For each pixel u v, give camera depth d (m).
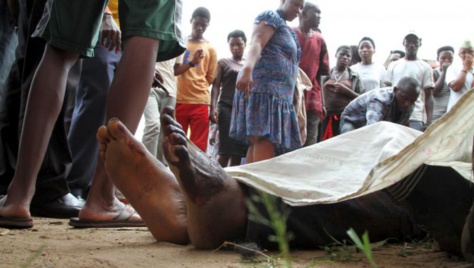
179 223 2.24
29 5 3.64
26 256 1.95
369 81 8.20
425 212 2.02
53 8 2.65
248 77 4.82
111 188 2.75
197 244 2.18
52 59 2.68
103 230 2.77
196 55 6.38
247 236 2.14
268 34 4.90
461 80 7.95
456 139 1.83
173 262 1.95
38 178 3.61
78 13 2.65
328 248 2.19
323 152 2.43
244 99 5.08
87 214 2.71
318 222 2.21
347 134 2.51
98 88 4.23
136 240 2.48
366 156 2.40
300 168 2.37
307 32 6.37
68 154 3.68
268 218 2.15
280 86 4.97
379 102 5.69
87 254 2.05
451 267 1.88
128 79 2.57
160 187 2.27
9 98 3.68
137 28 2.61
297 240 2.22
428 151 1.83
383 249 2.26
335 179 2.30
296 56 5.12
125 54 2.62
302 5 5.05
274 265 1.90
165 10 2.69
